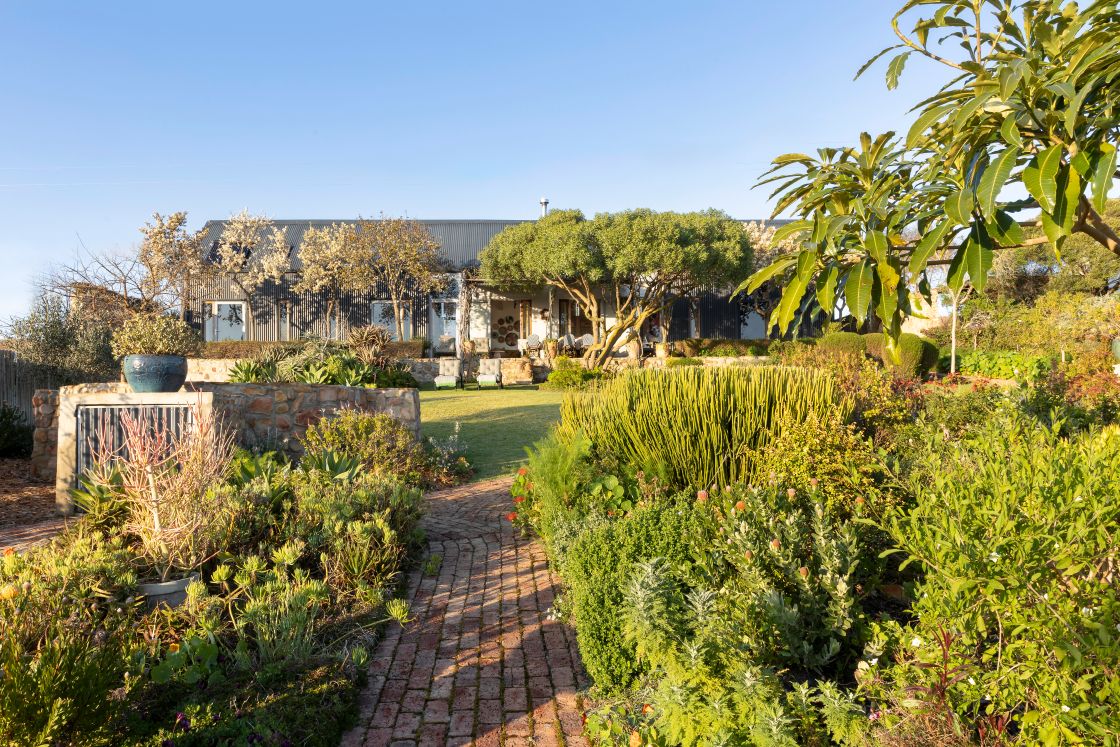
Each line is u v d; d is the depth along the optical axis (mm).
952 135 2750
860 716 2469
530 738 2902
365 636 3854
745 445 5496
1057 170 2086
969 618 2225
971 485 2479
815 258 2652
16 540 5914
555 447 5426
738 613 2896
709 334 31984
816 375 5930
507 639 3934
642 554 3531
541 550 5730
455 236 33969
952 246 2693
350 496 5520
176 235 27109
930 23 2762
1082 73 2236
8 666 2365
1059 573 2160
